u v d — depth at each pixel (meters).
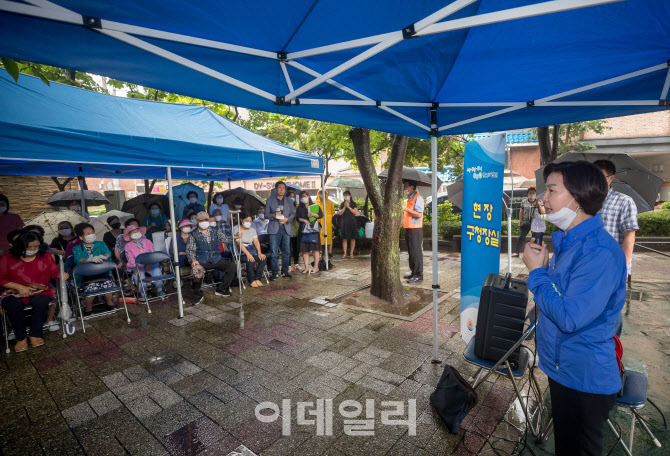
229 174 10.12
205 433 2.60
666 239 9.16
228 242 6.34
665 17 1.77
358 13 1.67
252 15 1.63
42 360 3.84
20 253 4.16
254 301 5.80
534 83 2.64
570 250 1.46
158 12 1.55
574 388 1.46
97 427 2.70
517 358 2.46
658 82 2.49
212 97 2.34
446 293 5.95
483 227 3.34
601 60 2.27
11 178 10.68
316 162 7.61
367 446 2.43
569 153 5.43
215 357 3.82
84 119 4.58
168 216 9.57
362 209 12.66
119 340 4.34
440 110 3.14
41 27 1.47
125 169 7.55
